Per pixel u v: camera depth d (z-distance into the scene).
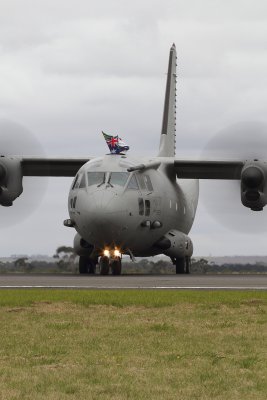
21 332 28.03
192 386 20.44
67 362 23.23
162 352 24.61
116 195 59.94
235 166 67.25
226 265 93.38
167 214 66.62
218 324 29.66
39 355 24.25
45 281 52.12
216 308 34.00
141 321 30.47
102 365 22.81
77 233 68.25
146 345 25.69
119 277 59.09
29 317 31.44
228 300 36.47
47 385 20.48
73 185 62.41
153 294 39.22
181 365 22.83
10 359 23.66
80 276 61.75
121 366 22.67
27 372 21.86
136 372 21.92
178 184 71.19
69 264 89.25
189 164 68.06
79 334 27.61
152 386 20.42
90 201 59.59
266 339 26.70
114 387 20.31
